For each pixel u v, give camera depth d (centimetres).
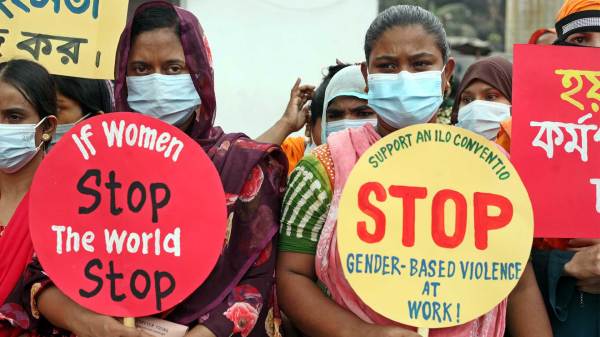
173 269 280
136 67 306
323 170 292
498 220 280
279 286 294
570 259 311
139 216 282
